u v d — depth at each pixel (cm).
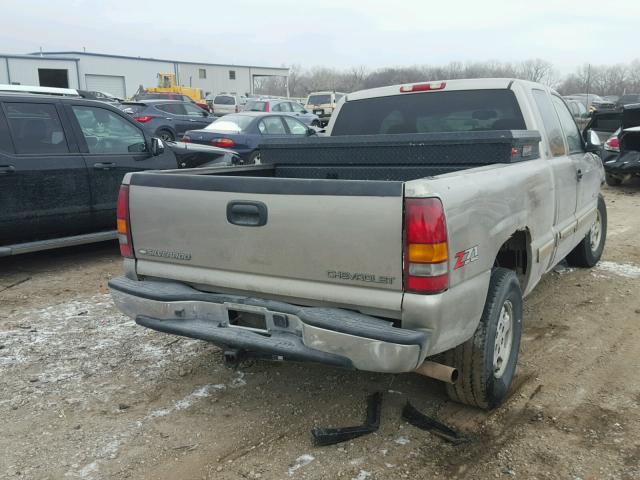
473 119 487
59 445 325
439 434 330
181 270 346
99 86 5341
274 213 305
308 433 335
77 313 527
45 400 372
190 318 336
